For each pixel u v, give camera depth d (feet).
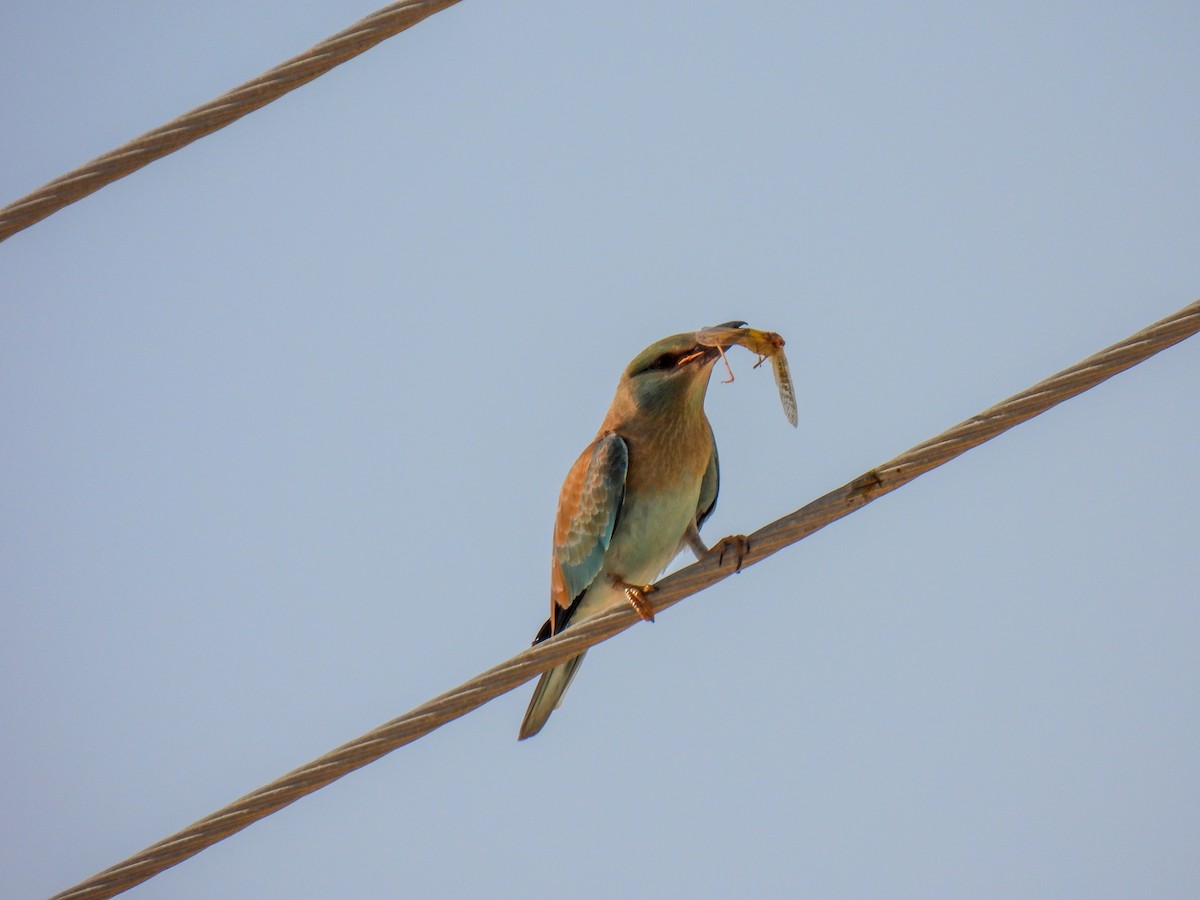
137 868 31.17
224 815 31.73
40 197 30.83
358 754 32.83
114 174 31.01
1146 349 30.89
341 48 31.12
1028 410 31.73
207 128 31.09
